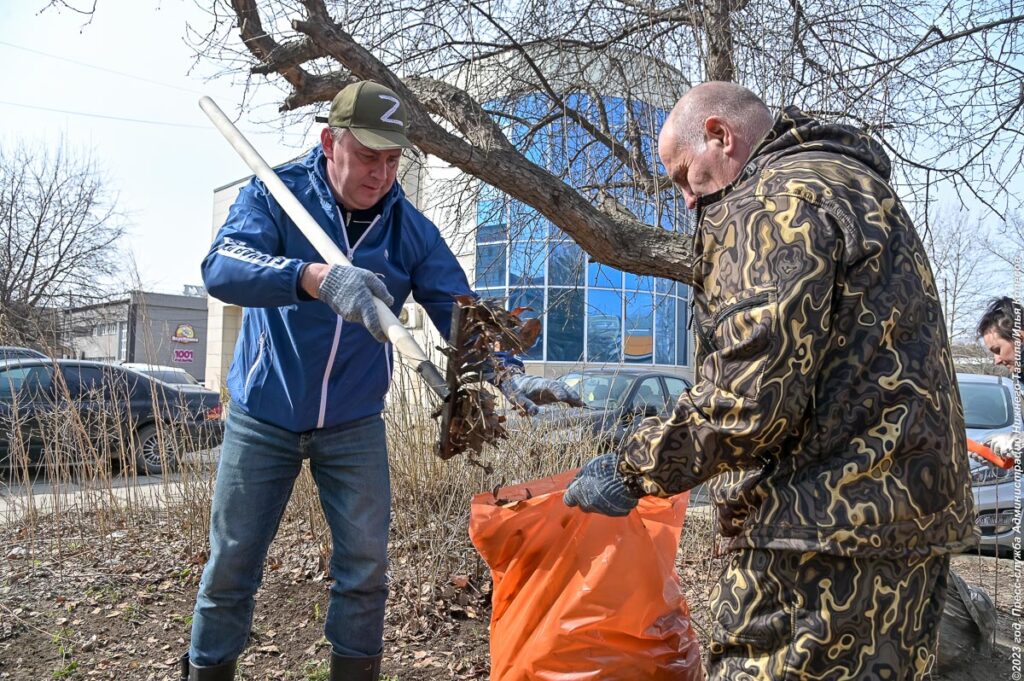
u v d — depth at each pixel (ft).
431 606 10.78
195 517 14.28
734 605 4.59
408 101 11.07
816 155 4.52
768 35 11.32
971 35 11.82
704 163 5.16
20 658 9.30
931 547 4.16
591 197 15.66
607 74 14.51
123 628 10.24
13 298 57.67
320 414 6.70
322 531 13.08
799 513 4.23
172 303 84.79
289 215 6.30
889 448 4.09
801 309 4.07
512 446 13.01
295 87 12.55
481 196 15.79
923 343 4.24
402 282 7.19
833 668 4.17
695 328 5.08
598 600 5.51
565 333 27.45
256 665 9.36
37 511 15.52
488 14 13.34
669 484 4.44
